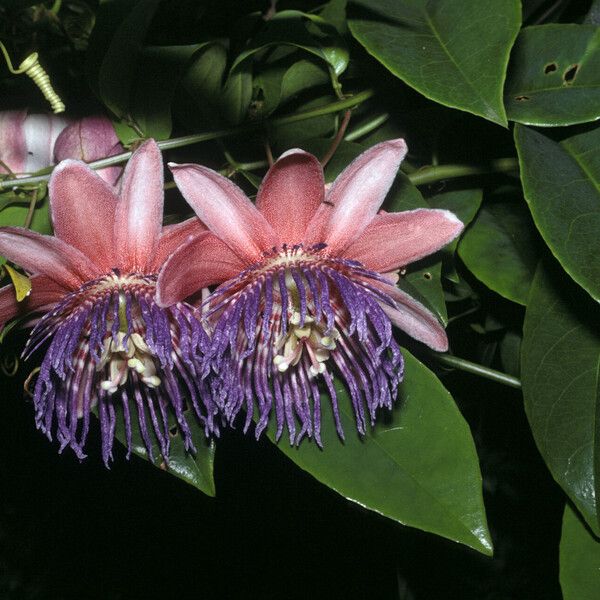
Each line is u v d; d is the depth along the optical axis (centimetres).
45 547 146
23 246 51
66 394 55
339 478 55
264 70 61
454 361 64
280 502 141
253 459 128
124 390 56
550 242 53
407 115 62
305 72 60
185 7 64
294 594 146
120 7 57
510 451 81
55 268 52
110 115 58
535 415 56
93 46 57
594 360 56
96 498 144
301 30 58
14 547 146
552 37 58
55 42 62
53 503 143
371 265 53
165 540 147
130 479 142
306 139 60
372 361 54
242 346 54
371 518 119
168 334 52
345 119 59
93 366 55
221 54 58
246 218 52
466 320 70
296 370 56
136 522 146
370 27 55
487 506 127
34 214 57
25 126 59
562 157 56
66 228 52
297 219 52
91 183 51
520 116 56
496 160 60
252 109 61
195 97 60
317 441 55
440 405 55
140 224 52
